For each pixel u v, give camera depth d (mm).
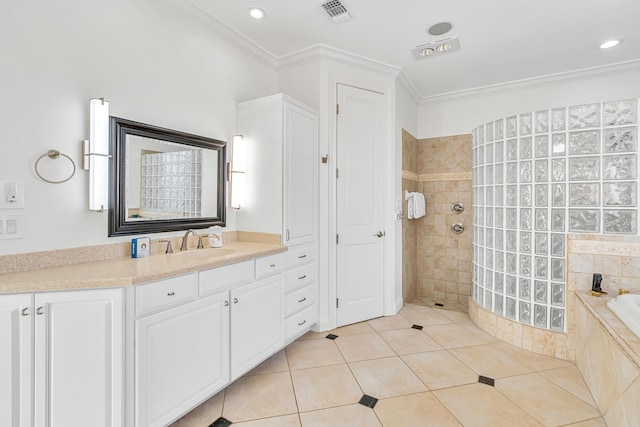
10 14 1349
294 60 2771
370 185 3018
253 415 1667
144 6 1859
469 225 3721
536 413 1687
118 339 1258
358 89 2914
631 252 2109
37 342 1197
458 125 3791
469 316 3113
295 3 2068
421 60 2904
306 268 2539
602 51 2725
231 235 2443
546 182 2334
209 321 1649
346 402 1776
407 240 3635
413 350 2408
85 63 1593
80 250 1582
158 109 1935
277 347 2166
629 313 1741
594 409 1724
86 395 1244
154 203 1922
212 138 2283
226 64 2408
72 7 1542
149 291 1358
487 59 2885
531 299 2432
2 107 1331
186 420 1623
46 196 1465
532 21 2283
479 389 1903
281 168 2273
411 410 1706
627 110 2066
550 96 3318
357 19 2264
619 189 2117
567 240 2271
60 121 1506
